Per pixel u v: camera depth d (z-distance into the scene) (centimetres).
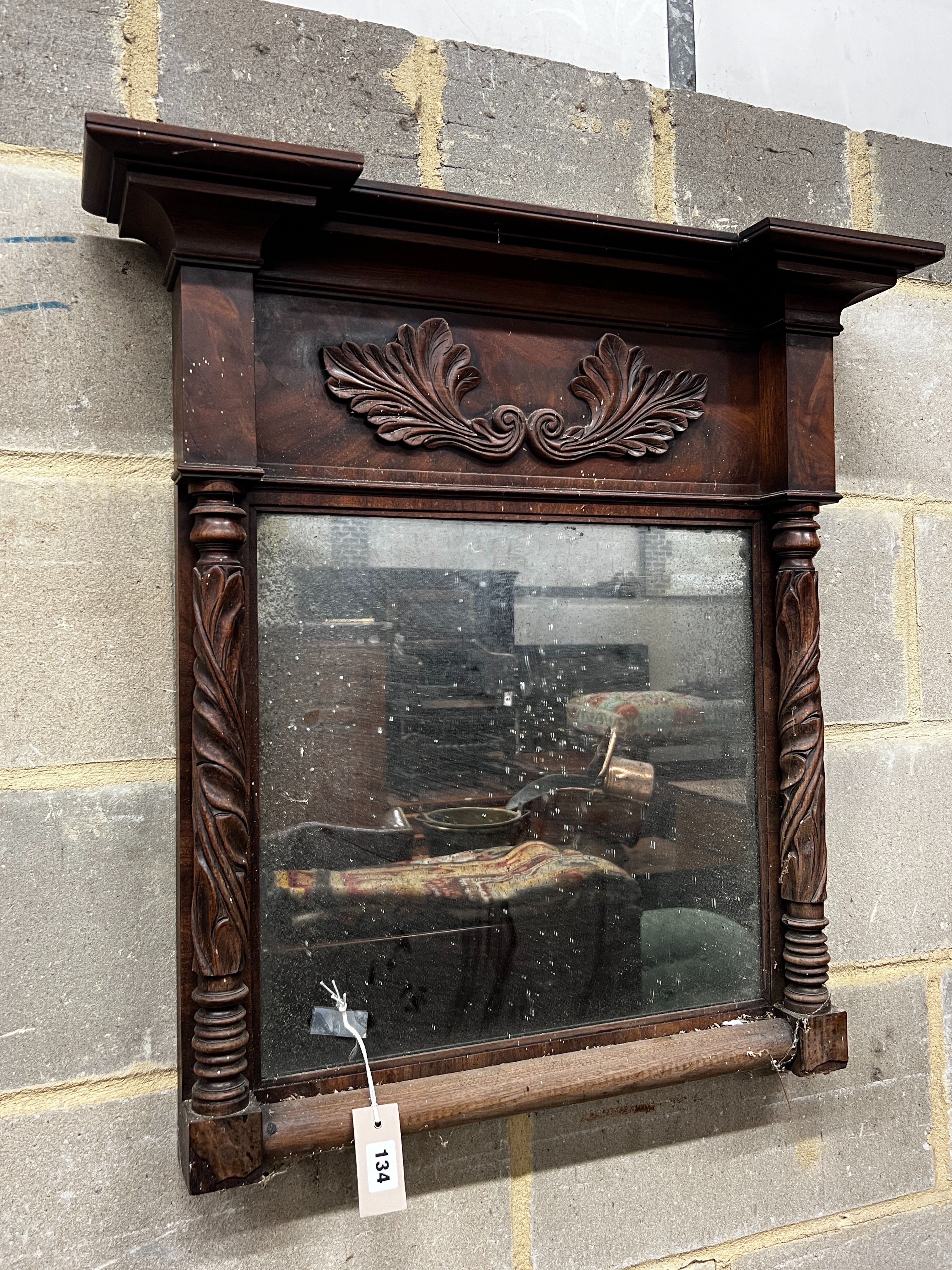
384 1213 65
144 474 70
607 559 79
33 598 67
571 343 78
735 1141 86
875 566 94
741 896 82
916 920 94
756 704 83
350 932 69
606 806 78
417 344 72
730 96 91
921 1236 93
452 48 80
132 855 69
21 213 67
